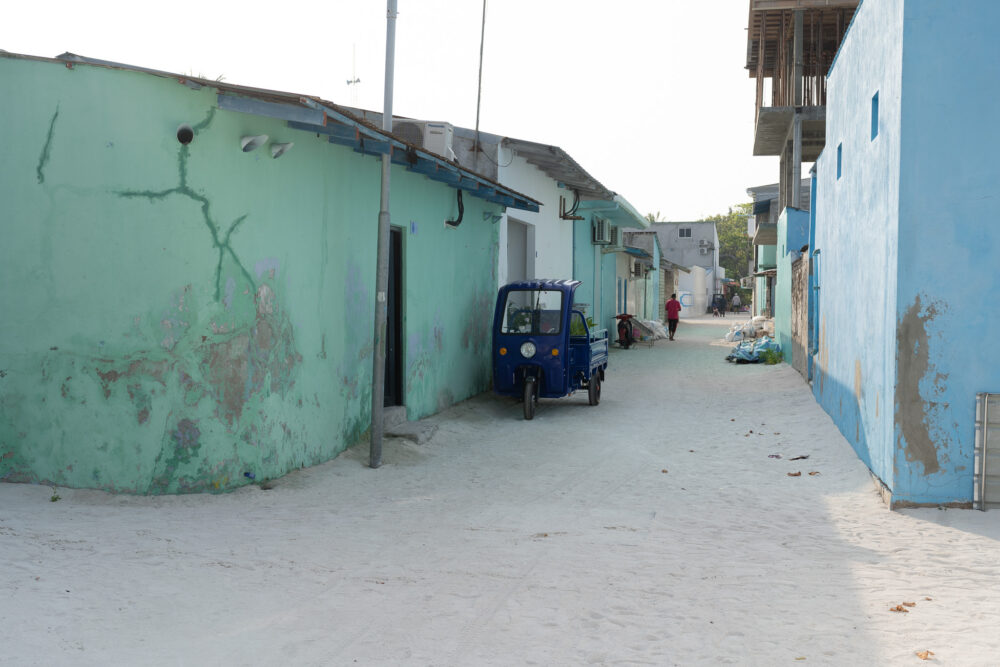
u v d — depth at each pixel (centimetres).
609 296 3027
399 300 1205
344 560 613
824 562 622
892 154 804
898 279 782
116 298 772
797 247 2253
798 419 1315
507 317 1419
